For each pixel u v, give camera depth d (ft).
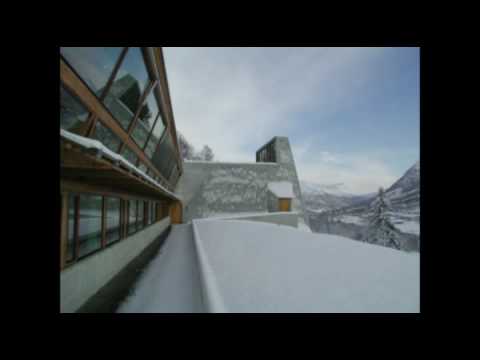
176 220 88.74
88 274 13.91
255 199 122.11
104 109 14.61
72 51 10.47
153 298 14.30
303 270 11.91
